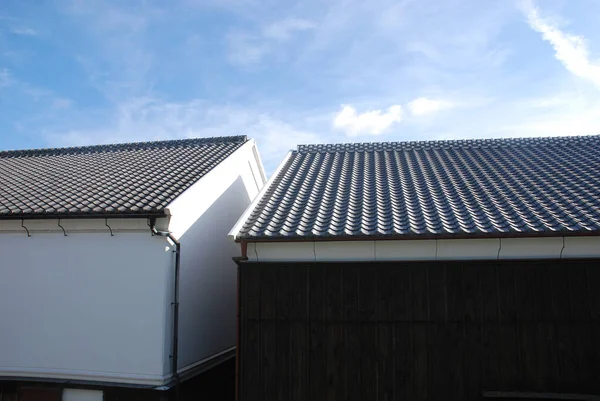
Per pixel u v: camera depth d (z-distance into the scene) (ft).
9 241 27.61
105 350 25.75
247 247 23.07
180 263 27.22
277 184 30.63
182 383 26.81
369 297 22.11
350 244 22.43
